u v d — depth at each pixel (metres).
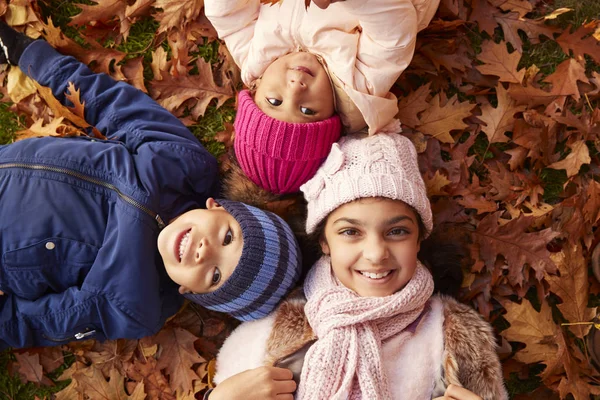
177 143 2.09
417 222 1.89
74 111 2.17
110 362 2.20
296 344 1.89
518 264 2.07
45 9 2.31
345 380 1.77
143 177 2.02
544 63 2.23
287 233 1.94
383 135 1.94
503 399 1.81
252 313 1.95
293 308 1.93
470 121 2.24
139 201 1.99
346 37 1.92
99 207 2.02
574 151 2.14
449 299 1.94
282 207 2.09
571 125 2.12
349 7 1.78
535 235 2.05
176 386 2.16
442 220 2.15
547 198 2.22
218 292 1.85
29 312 2.03
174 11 2.26
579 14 2.19
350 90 1.91
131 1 2.29
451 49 2.21
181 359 2.17
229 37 2.10
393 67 1.91
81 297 2.00
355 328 1.82
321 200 1.87
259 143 1.94
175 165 2.06
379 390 1.78
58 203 1.99
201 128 2.31
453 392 1.72
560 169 2.20
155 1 2.28
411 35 1.87
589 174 2.19
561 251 2.03
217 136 2.27
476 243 2.12
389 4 1.77
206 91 2.27
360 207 1.80
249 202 2.07
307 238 2.03
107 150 2.04
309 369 1.81
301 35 1.94
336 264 1.85
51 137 2.08
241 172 2.11
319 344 1.82
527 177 2.18
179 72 2.27
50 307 2.02
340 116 2.02
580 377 2.05
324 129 1.94
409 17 1.83
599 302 2.14
